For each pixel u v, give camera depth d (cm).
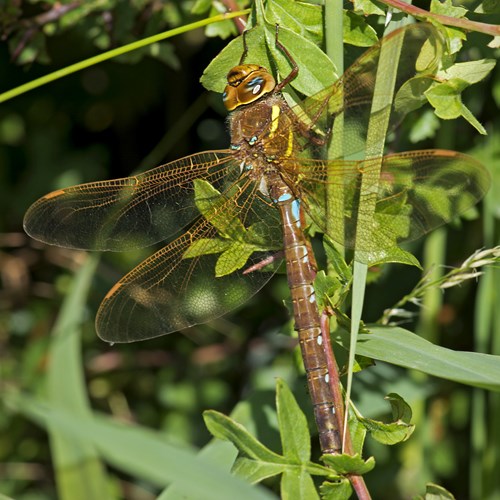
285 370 108
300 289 99
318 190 98
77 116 112
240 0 100
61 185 111
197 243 99
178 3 103
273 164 99
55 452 102
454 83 97
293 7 98
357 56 99
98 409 110
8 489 110
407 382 102
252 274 100
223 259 99
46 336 111
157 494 109
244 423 100
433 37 96
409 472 106
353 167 97
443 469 106
